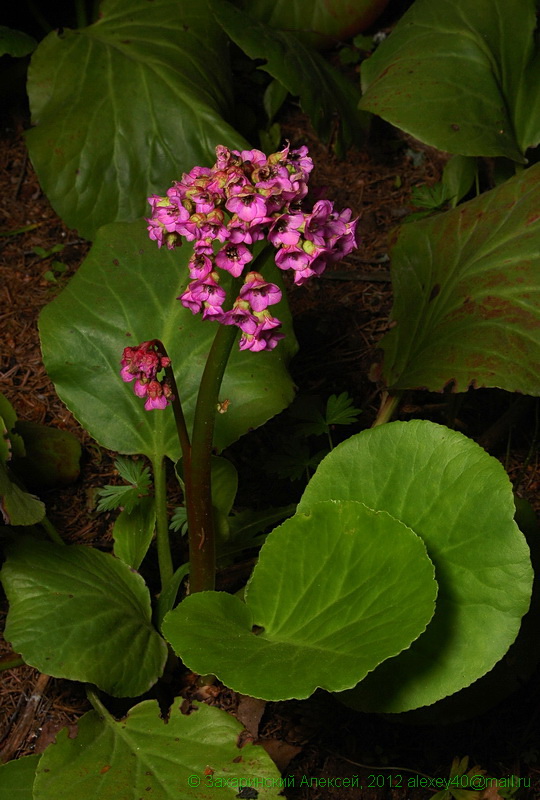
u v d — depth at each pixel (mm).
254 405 1087
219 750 952
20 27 1727
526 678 1021
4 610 1113
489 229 1102
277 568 967
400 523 933
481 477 955
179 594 1133
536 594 1039
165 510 1086
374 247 1442
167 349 1106
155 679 1001
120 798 921
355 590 938
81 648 978
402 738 1064
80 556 1039
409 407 1281
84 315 1111
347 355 1325
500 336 1032
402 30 1319
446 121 1227
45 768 934
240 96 1650
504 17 1295
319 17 1631
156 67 1369
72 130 1349
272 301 868
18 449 1078
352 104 1470
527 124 1285
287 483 1227
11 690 1075
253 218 835
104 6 1462
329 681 876
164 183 1359
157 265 1128
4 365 1297
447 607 953
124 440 1095
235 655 915
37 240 1437
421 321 1115
